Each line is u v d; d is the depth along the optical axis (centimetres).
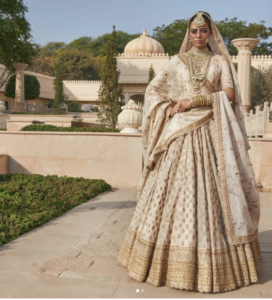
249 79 1683
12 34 1984
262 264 323
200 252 262
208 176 277
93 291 262
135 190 740
